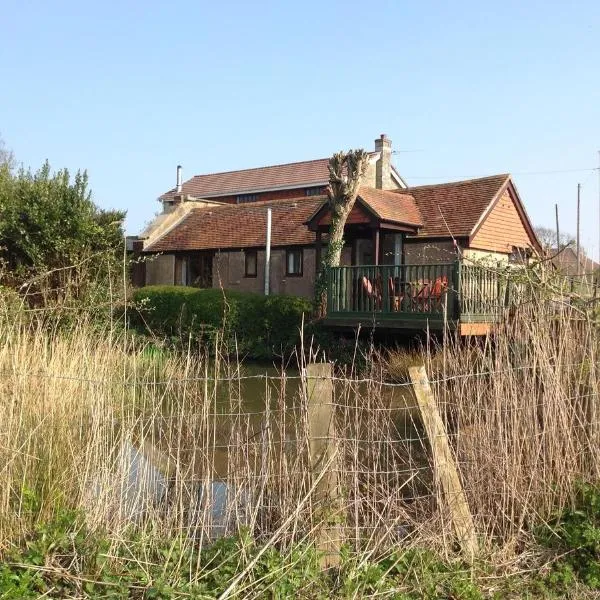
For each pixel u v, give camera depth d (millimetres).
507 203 23219
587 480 5508
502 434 5250
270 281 25359
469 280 15438
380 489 4945
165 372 6207
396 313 16703
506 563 4719
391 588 4285
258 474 4887
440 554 4680
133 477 4934
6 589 3881
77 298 10031
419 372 5020
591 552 4844
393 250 22156
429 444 5312
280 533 4492
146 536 4469
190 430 4891
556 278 6586
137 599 3994
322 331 18844
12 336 5711
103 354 6082
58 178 18703
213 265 27219
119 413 5203
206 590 4047
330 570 4453
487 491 5133
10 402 4766
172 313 22125
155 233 29828
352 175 19688
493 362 5797
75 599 3932
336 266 18391
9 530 4398
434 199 23047
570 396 5664
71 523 4441
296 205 27047
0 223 17750
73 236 18281
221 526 4781
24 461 4695
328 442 4664
